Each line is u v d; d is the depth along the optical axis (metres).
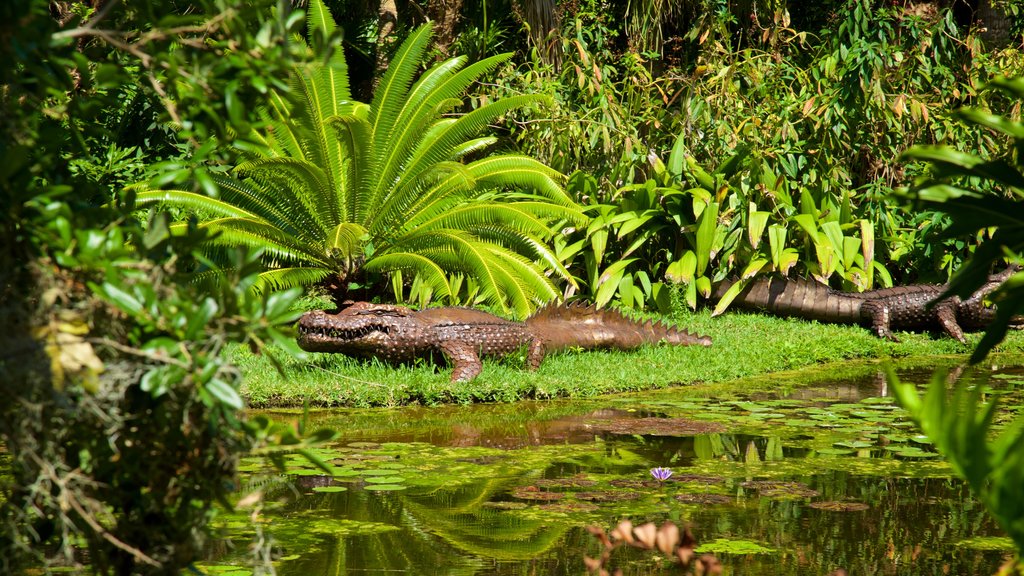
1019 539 2.29
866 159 19.62
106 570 3.14
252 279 3.04
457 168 14.26
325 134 14.66
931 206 3.27
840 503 6.84
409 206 15.48
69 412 2.80
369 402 10.71
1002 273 17.05
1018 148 3.15
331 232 14.30
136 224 3.32
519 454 8.38
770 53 19.86
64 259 2.82
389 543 5.82
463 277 16.97
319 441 3.16
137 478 3.16
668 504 6.78
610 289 16.91
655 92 20.73
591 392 11.59
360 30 23.14
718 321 16.56
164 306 2.87
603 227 17.42
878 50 18.00
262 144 3.21
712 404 11.04
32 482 3.03
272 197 15.12
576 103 19.62
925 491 7.24
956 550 5.79
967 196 3.20
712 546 5.80
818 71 18.88
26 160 2.89
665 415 10.30
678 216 17.48
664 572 5.35
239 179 14.75
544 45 19.84
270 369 11.77
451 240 15.05
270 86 3.08
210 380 2.85
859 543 5.90
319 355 12.77
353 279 15.33
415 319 12.05
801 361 14.29
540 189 16.34
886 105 18.06
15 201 2.83
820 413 10.45
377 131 15.09
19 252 2.90
